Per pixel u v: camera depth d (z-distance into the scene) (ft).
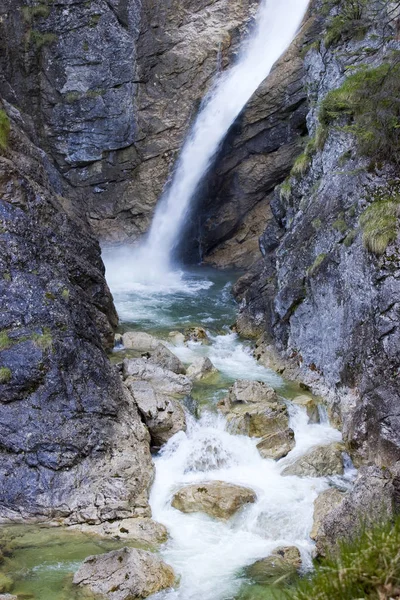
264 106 63.72
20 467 29.35
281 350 43.68
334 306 38.19
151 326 49.93
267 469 32.94
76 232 43.78
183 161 68.95
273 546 27.25
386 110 36.65
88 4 64.90
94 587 23.76
